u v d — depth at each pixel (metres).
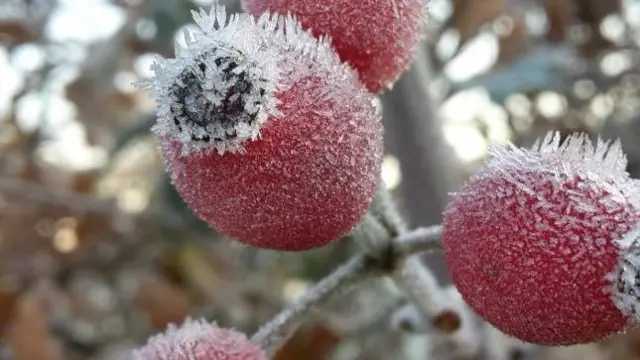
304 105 0.05
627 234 0.05
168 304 0.15
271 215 0.05
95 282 0.16
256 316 0.15
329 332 0.13
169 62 0.05
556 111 0.16
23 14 0.16
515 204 0.05
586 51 0.15
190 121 0.05
